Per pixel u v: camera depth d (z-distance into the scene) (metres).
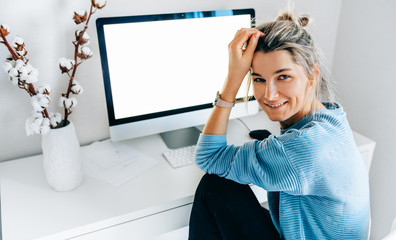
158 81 1.13
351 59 1.60
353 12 1.54
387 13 1.38
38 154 1.24
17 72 0.85
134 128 1.14
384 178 1.55
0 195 0.96
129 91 1.10
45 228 0.83
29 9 1.04
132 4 1.17
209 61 1.19
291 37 0.69
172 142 1.25
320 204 0.71
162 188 0.98
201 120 1.25
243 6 1.37
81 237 0.85
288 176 0.68
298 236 0.76
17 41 0.86
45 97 0.89
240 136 1.29
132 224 0.91
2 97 1.11
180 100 1.19
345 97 1.68
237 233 0.77
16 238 0.80
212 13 1.14
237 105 1.29
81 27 1.13
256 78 0.76
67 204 0.92
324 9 1.57
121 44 1.04
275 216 0.85
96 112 1.28
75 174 0.97
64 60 0.93
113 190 0.98
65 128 0.93
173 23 1.09
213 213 0.80
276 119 0.76
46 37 1.09
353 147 0.72
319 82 0.79
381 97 1.48
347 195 0.69
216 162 0.82
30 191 0.98
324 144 0.67
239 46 0.79
